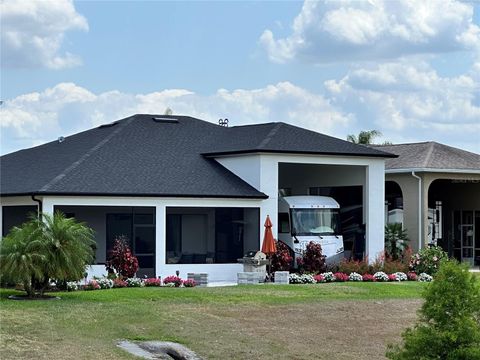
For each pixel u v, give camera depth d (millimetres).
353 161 36125
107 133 37938
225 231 34875
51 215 25578
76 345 18625
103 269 30984
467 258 43938
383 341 20859
